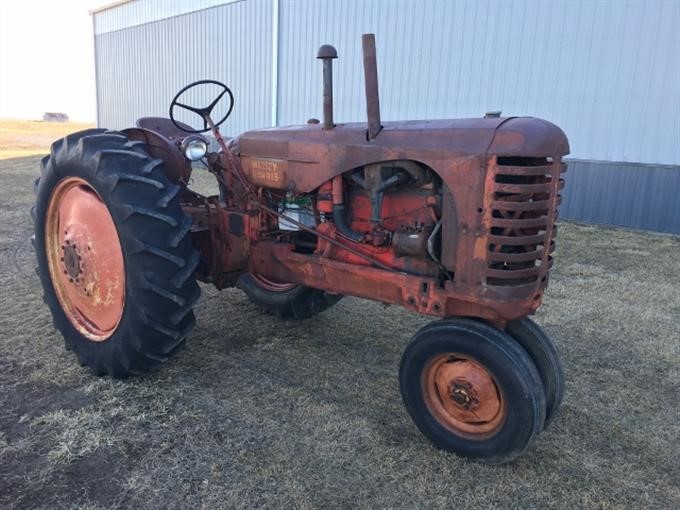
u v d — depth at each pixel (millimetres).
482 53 9094
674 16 7289
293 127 3240
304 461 2467
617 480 2420
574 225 8195
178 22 16062
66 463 2404
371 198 2742
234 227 3414
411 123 2732
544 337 2654
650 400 3109
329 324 4125
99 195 2977
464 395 2467
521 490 2336
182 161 3580
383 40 10445
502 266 2404
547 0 8281
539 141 2266
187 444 2561
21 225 7285
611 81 7918
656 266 5859
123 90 19203
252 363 3436
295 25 12375
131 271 2848
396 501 2242
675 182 7570
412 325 4133
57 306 3391
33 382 3090
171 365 3355
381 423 2809
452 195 2428
